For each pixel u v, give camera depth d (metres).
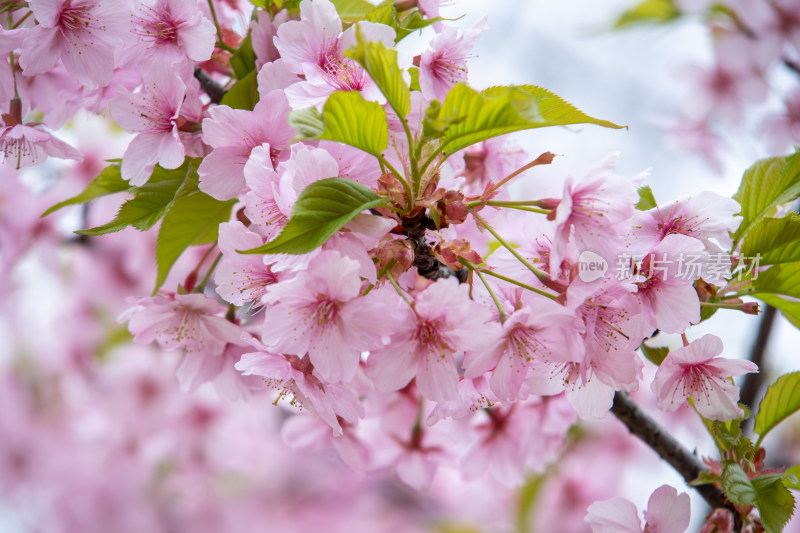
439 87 0.79
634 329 0.77
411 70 0.79
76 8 0.80
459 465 0.93
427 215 0.77
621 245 0.76
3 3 0.81
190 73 0.80
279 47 0.78
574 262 0.77
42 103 0.84
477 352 0.76
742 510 0.81
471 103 0.75
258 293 0.77
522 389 0.78
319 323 0.75
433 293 0.75
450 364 0.76
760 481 0.79
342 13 0.84
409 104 0.76
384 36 0.77
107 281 1.25
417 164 0.76
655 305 0.77
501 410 0.92
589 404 0.79
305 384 0.77
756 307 0.80
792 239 0.80
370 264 0.75
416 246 0.77
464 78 0.79
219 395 0.83
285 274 0.76
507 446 0.92
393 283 0.76
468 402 0.78
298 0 0.81
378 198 0.75
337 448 0.91
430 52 0.78
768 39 1.27
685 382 0.79
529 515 1.27
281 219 0.76
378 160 0.76
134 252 1.22
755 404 0.92
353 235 0.75
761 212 0.82
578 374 0.78
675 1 1.19
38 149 0.82
